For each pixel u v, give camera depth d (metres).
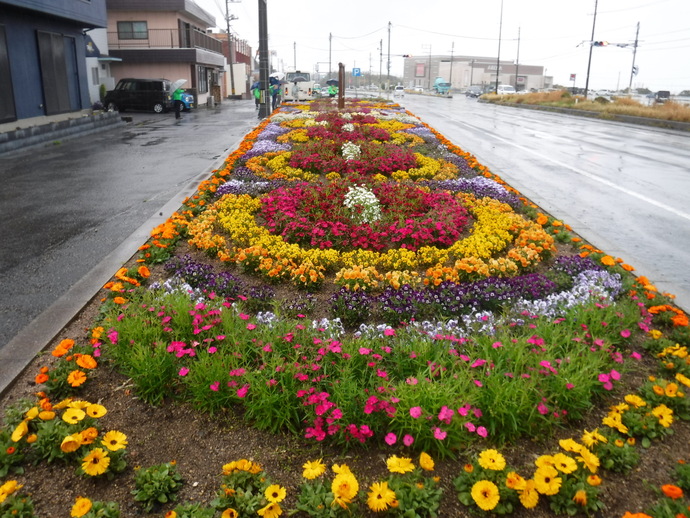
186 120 26.27
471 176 11.06
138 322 3.67
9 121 16.80
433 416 2.89
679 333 4.04
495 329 4.05
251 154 12.82
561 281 5.03
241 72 61.69
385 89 105.06
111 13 36.53
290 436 3.08
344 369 3.32
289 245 6.09
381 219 7.09
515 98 51.50
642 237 7.42
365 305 4.52
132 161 13.42
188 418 3.21
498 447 2.97
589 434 2.82
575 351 3.54
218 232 6.93
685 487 2.65
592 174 12.55
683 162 14.76
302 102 39.06
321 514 2.46
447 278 5.12
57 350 3.31
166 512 2.54
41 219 7.85
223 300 4.25
